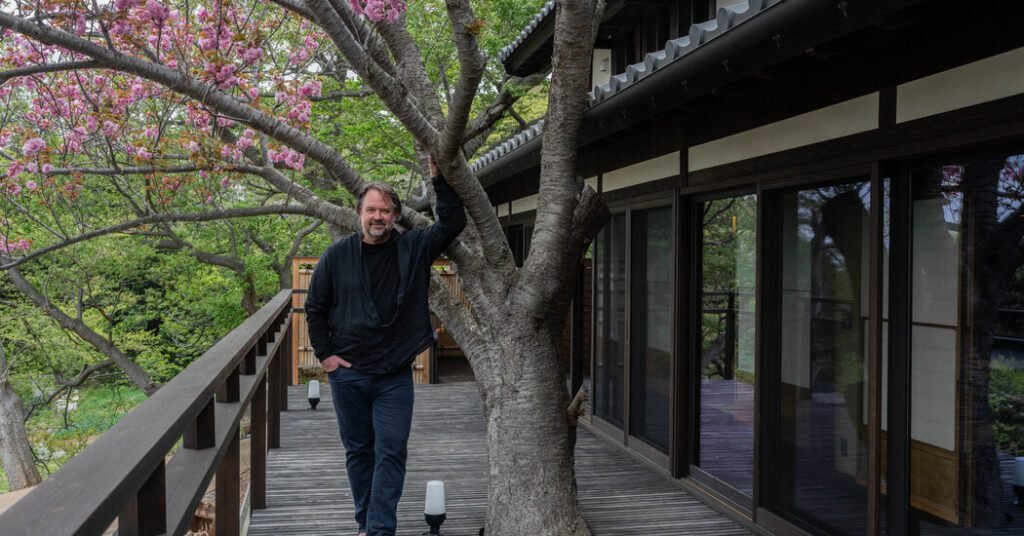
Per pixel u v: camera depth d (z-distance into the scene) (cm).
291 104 559
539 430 407
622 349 684
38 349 1588
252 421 493
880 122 346
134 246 1444
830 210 395
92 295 1532
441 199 357
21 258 564
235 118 398
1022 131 272
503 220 1091
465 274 419
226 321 1620
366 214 334
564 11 390
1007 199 294
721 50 336
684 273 552
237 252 1647
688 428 554
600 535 447
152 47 516
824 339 402
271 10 596
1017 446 291
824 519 402
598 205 414
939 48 310
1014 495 293
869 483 354
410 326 350
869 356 354
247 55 443
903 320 350
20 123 648
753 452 464
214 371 252
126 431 167
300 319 1083
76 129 566
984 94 288
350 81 1249
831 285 396
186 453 247
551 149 408
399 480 351
